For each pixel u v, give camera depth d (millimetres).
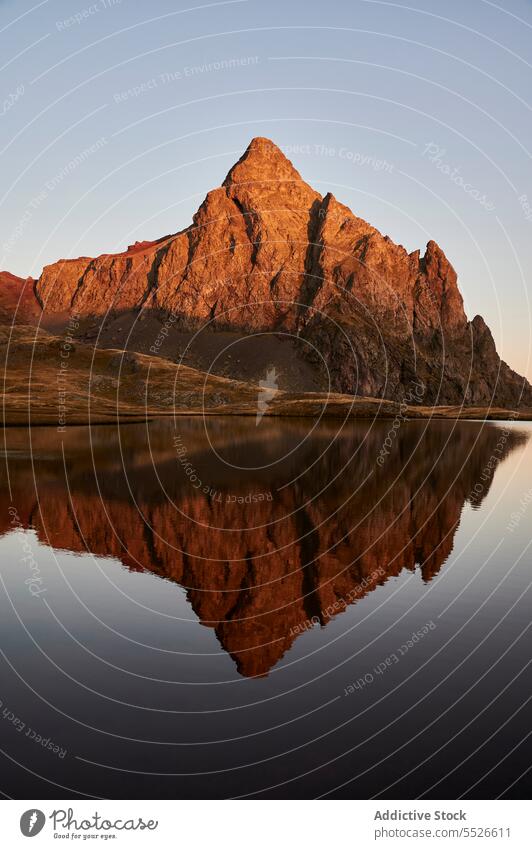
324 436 96250
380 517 30516
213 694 13086
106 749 11188
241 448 70625
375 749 11227
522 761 10945
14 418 107250
